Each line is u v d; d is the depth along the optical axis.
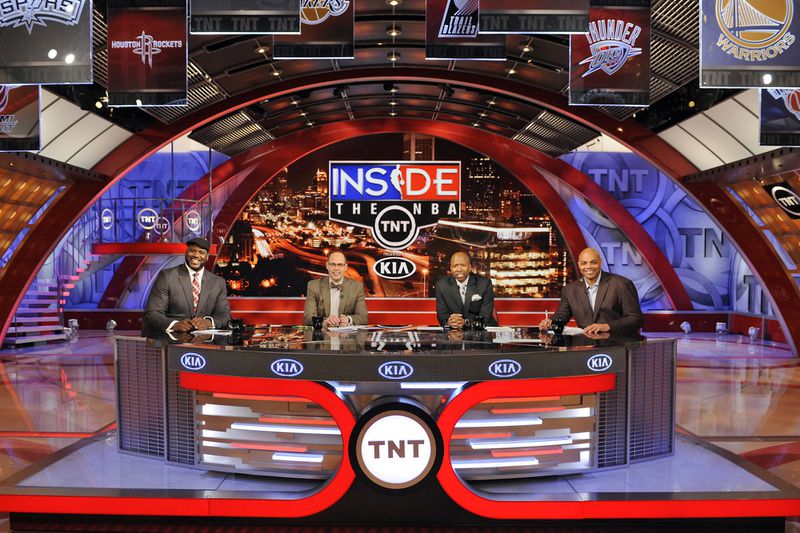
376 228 14.42
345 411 3.38
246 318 14.04
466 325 4.59
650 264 14.09
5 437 5.10
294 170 14.43
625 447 4.05
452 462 3.63
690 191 10.79
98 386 7.46
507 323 14.06
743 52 4.54
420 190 14.40
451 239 14.45
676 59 7.73
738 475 3.89
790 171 9.22
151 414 4.21
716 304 14.40
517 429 3.70
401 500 3.37
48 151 9.36
